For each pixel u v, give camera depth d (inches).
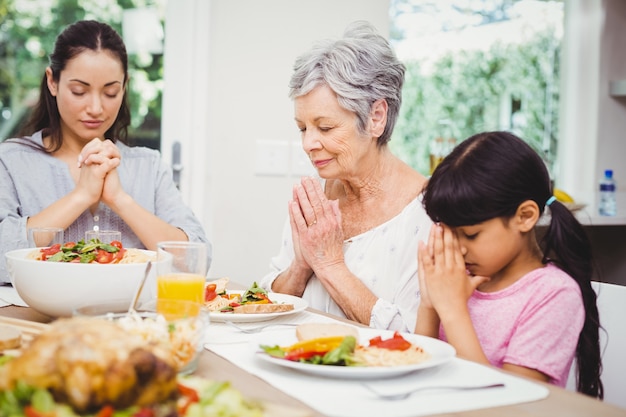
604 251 127.8
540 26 136.0
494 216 48.1
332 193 71.4
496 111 133.3
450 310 48.7
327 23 109.8
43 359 27.9
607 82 137.6
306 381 38.0
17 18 99.3
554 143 139.5
